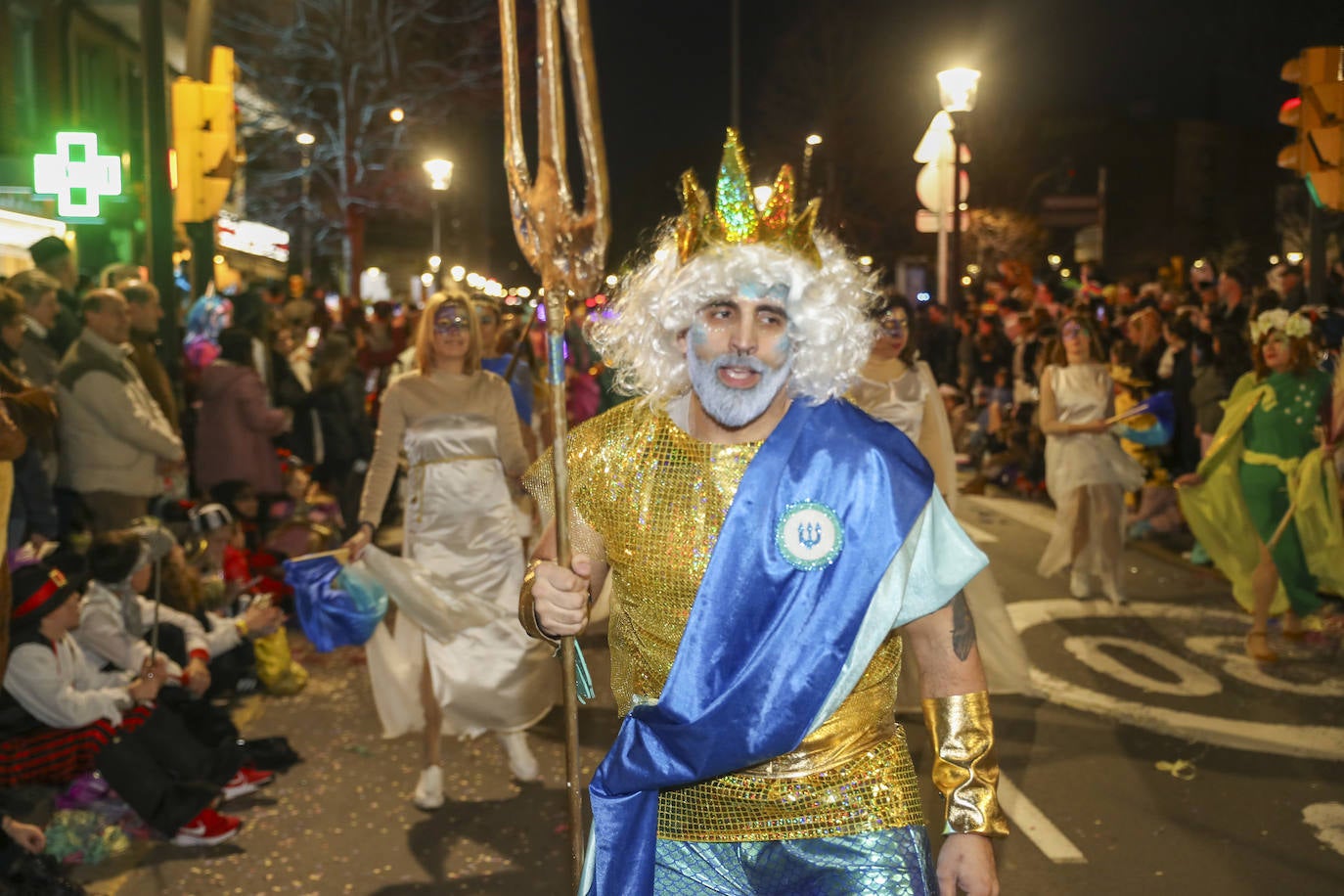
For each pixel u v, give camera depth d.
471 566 5.35
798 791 2.31
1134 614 8.45
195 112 9.90
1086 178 60.28
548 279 2.53
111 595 5.37
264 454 9.00
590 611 2.54
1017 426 14.38
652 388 2.46
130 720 4.99
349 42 29.31
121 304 7.16
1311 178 9.41
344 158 29.56
